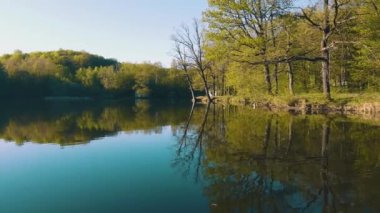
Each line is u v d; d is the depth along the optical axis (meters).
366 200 9.31
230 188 10.51
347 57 41.69
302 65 46.28
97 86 116.75
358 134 18.47
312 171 11.98
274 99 38.50
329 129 20.31
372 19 33.00
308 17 34.28
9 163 14.05
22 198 9.94
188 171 12.47
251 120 26.80
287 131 20.22
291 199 9.52
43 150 16.64
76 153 15.89
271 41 40.59
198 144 17.72
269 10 39.25
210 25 42.22
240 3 40.12
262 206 9.12
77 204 9.42
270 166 12.77
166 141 18.92
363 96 31.36
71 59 146.25
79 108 53.34
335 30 33.16
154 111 43.75
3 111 45.12
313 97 34.44
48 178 11.84
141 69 116.19
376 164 12.60
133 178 11.70
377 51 32.31
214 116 32.41
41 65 110.38
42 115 37.97
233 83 49.19
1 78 95.19
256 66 40.69
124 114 38.84
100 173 12.36
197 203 9.38
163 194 10.10
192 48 63.56
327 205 9.05
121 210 8.98
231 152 15.38
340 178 11.12
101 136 21.02
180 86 111.50
